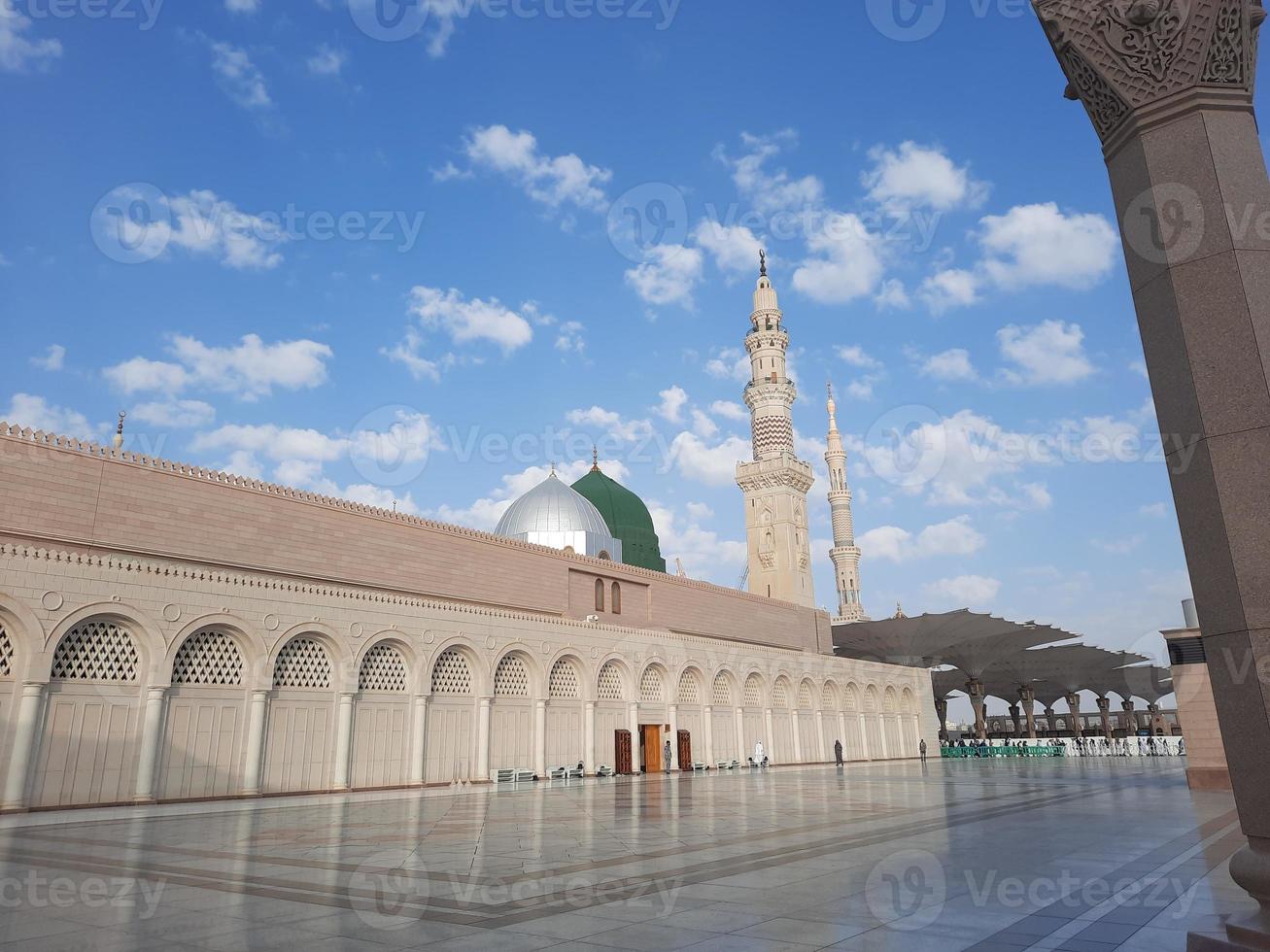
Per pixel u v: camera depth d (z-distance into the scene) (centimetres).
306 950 565
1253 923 525
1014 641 5834
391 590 2750
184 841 1189
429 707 2612
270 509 2461
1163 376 613
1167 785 2322
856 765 4194
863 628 5522
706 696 3744
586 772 3067
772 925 631
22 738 1753
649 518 5391
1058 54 689
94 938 601
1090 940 578
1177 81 623
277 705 2242
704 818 1474
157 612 2006
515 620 2920
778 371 6016
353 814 1616
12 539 1911
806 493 5894
